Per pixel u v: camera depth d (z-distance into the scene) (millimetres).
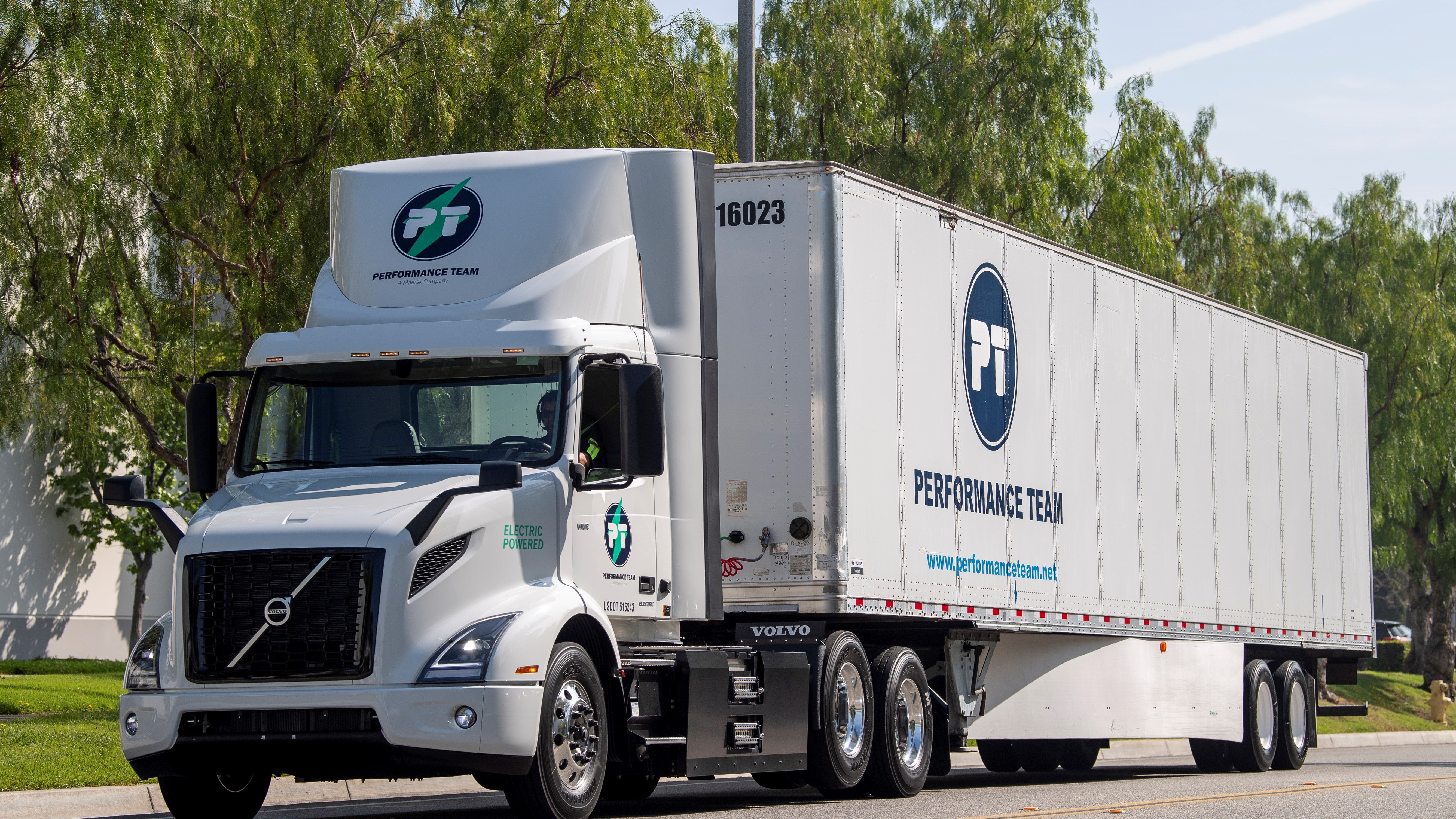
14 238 26734
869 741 17172
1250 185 54781
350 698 11828
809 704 16281
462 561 12328
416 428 13414
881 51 43188
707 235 15359
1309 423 28328
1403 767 27391
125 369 32094
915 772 17875
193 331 31297
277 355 13703
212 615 12156
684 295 15039
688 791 20938
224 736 12039
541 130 30844
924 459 17969
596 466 13766
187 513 50219
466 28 31594
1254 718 25375
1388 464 60344
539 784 12430
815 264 16797
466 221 14164
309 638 11945
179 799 13438
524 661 12195
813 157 42312
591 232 14312
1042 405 20516
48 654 51500
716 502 15141
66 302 28047
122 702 12422
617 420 13969
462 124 30516
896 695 17609
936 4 45000
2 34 25391
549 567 13117
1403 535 68375
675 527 14789
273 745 11961
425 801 18250
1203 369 24797
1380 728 53219
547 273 13883
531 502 12969
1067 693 21109
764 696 15523
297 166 29594
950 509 18359
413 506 12328
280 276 28750
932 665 19219
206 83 28828
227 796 13812
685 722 14328
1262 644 25984
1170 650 23328
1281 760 26312
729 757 14914
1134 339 22906
